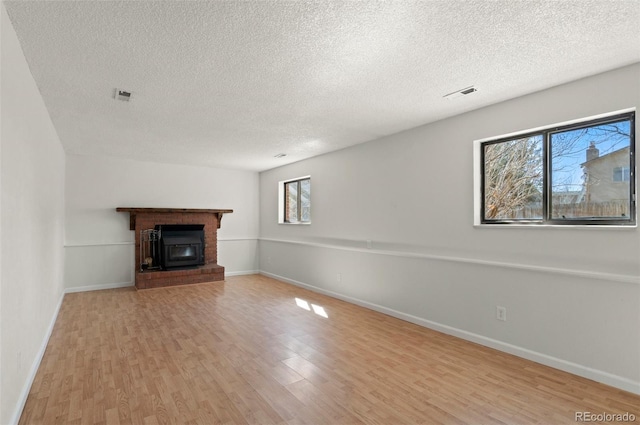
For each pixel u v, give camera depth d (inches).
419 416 82.9
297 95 119.4
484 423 79.9
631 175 98.4
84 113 137.1
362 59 92.9
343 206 203.8
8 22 72.2
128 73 101.0
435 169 149.9
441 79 106.0
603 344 99.3
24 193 90.4
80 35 80.0
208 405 87.8
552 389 95.4
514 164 126.5
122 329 147.6
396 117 144.5
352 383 99.3
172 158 238.5
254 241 298.7
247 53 89.5
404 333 142.4
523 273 117.7
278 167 273.7
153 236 247.0
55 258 164.6
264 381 100.6
